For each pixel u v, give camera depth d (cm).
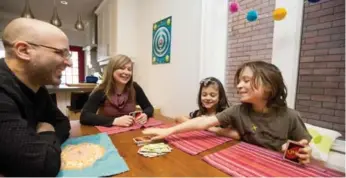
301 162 70
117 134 105
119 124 121
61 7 419
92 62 492
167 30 245
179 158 75
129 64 150
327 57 127
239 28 188
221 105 144
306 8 135
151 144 88
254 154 79
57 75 78
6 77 67
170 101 246
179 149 84
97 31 429
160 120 140
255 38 173
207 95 144
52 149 63
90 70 531
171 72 242
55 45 73
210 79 149
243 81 97
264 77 92
